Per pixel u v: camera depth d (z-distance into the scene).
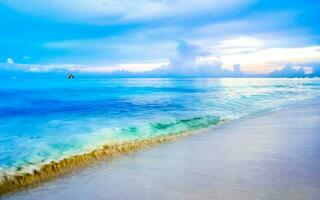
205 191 4.89
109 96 31.45
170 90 44.00
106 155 7.52
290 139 8.66
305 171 5.66
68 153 7.93
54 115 16.73
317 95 31.14
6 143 9.39
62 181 5.66
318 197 4.45
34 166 6.62
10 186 5.42
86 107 20.78
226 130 11.04
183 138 9.73
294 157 6.68
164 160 6.98
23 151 8.26
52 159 7.27
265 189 4.81
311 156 6.73
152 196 4.80
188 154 7.47
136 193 4.96
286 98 27.25
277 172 5.66
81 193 5.04
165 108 19.73
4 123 13.90
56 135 10.68
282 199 4.41
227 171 5.89
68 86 57.69
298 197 4.46
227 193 4.74
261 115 15.30
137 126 12.38
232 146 8.16
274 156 6.83
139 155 7.52
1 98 28.77
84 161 6.98
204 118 14.57
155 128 11.84
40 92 38.31
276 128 10.80
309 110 16.39
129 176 5.86
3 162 7.01
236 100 25.56
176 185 5.24
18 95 32.84
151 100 26.25
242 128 11.34
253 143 8.40
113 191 5.09
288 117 13.82
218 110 18.30
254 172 5.72
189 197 4.69
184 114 16.39
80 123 13.61
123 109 19.30
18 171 6.25
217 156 7.14
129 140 9.41
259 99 26.47
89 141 9.48
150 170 6.21
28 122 14.18
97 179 5.73
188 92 38.28
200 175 5.73
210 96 30.81
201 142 8.97
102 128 12.05
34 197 4.91
